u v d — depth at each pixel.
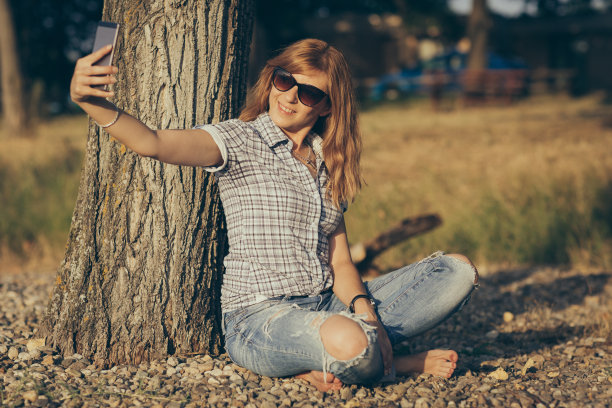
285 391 2.61
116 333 2.88
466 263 2.84
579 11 30.67
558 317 4.07
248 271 2.59
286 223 2.58
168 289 2.91
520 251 5.87
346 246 2.85
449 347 3.52
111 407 2.43
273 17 22.83
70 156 9.18
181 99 2.88
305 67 2.65
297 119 2.67
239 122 2.60
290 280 2.60
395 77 24.06
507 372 3.00
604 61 27.25
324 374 2.37
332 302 2.75
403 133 13.16
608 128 12.45
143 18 2.85
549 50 28.42
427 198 7.29
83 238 2.90
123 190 2.87
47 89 21.84
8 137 13.43
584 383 2.82
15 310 3.85
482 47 20.55
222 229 3.01
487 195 6.84
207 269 2.97
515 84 19.20
